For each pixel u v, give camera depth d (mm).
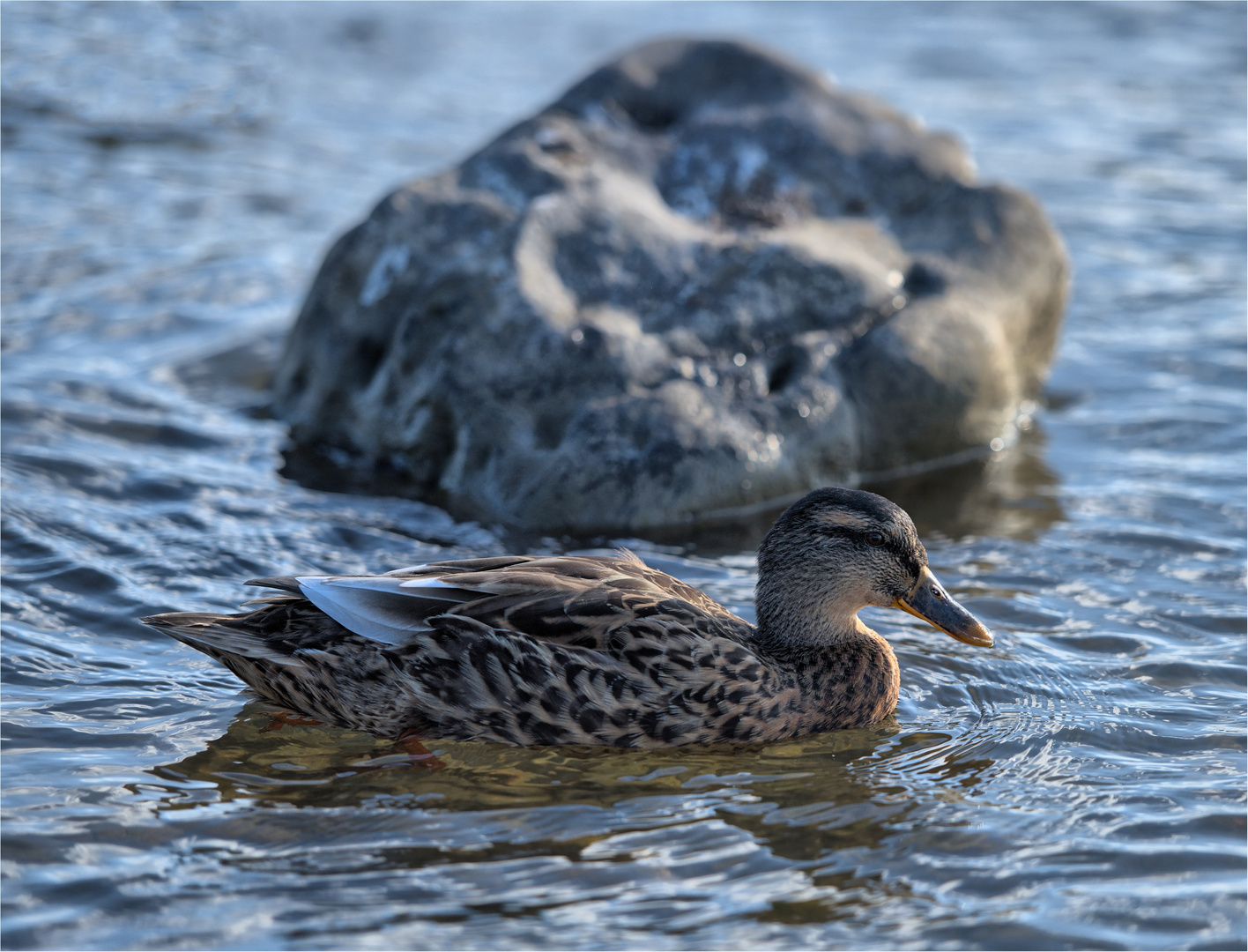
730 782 8500
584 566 9391
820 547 9438
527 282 14062
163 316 17484
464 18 33594
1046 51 31109
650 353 13758
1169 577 11445
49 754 8461
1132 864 7535
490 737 8914
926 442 14156
